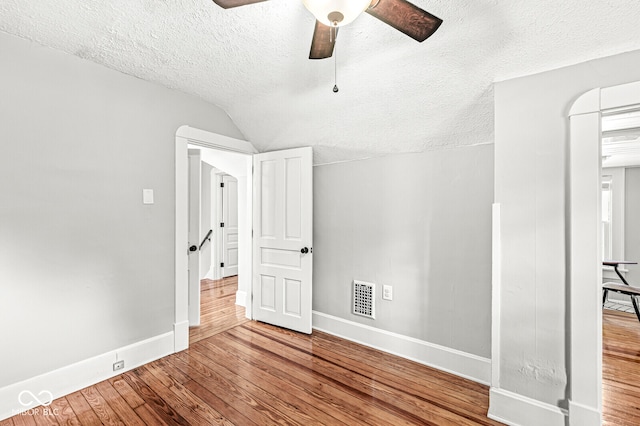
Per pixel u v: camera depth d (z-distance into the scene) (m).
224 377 2.24
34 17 1.68
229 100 2.79
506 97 1.85
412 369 2.40
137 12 1.64
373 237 2.81
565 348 1.68
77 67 2.07
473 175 2.30
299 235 3.10
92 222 2.15
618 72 1.55
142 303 2.42
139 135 2.39
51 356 1.96
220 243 5.45
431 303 2.48
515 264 1.82
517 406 1.79
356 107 2.44
